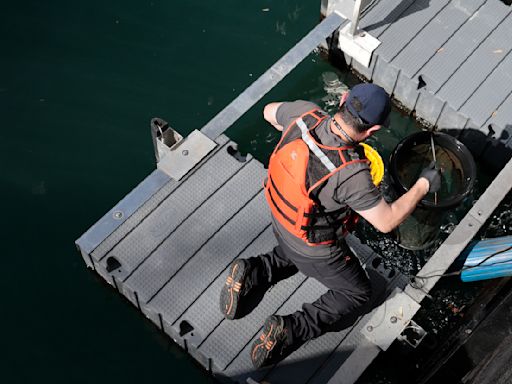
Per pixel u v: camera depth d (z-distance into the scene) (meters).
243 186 5.37
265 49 6.47
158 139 5.35
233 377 4.69
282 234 3.90
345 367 4.71
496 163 6.02
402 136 6.30
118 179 5.88
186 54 6.42
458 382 4.75
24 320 5.31
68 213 5.72
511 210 5.95
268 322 4.36
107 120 6.10
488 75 5.97
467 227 5.23
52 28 6.49
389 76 6.10
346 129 3.39
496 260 5.23
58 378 5.12
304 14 6.62
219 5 6.66
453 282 5.66
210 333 4.84
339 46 6.23
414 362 5.29
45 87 6.21
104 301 5.43
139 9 6.62
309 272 4.12
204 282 5.02
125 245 5.10
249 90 5.75
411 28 6.12
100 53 6.40
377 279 5.02
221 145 5.52
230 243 5.14
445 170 5.55
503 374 4.34
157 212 5.22
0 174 5.82
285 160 3.53
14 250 5.56
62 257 5.55
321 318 4.39
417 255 5.75
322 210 3.61
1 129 6.00
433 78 5.92
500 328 4.84
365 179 3.43
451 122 6.00
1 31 6.45
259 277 4.54
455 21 6.18
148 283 4.99
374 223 3.55
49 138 6.00
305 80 6.48
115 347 5.26
